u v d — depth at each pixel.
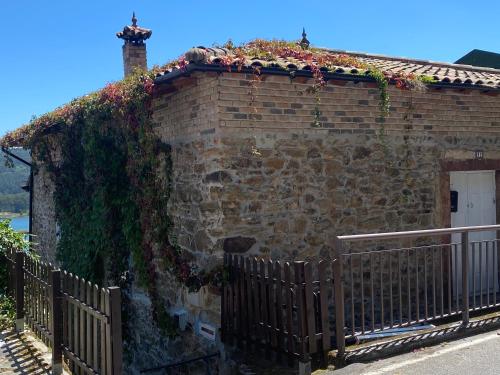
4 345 6.39
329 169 7.40
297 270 5.33
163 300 7.90
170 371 7.63
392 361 5.41
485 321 6.50
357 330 6.41
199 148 6.88
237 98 6.65
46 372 5.57
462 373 5.03
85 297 5.04
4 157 13.88
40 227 13.78
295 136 7.11
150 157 7.79
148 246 8.15
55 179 12.04
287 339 5.50
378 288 7.89
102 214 9.45
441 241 8.53
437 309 7.76
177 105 7.39
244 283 6.20
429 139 8.34
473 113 8.77
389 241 8.02
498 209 9.22
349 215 7.57
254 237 6.82
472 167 8.78
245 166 6.75
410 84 7.45
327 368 5.38
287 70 6.49
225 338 6.51
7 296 7.54
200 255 6.87
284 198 7.04
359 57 10.67
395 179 8.01
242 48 7.21
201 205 6.82
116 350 4.43
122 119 8.03
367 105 7.68
